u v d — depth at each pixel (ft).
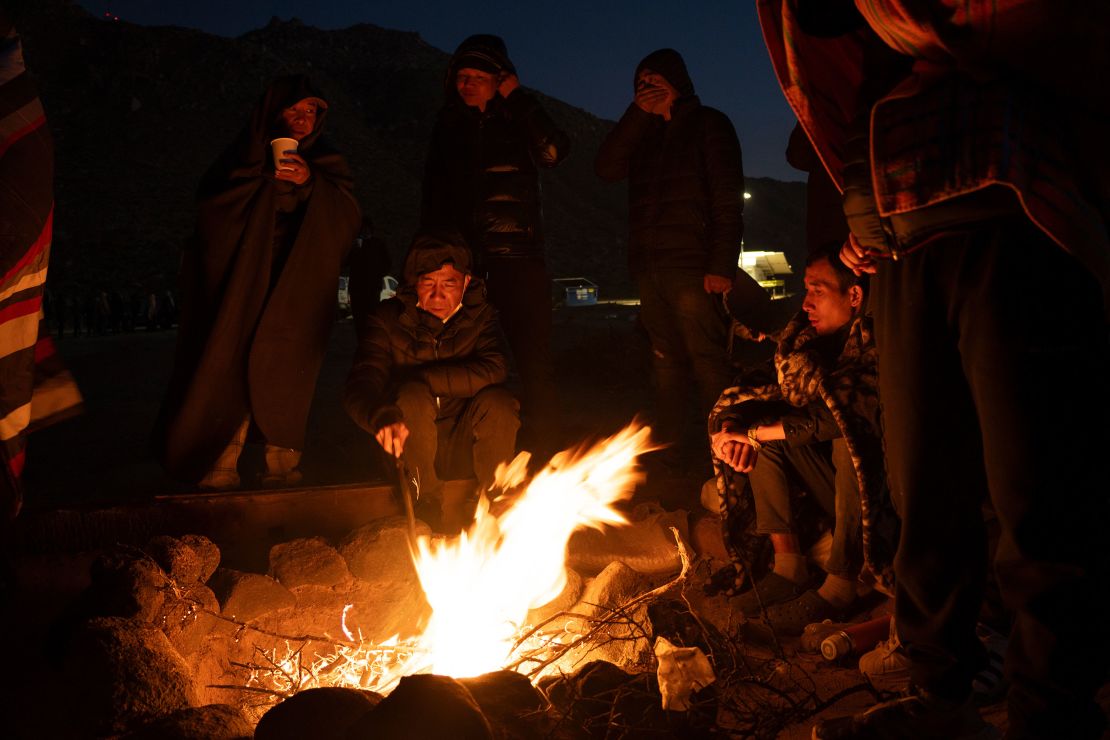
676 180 16.40
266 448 14.02
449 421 13.89
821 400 11.16
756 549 12.30
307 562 11.26
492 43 16.92
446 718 6.92
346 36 553.23
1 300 9.37
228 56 357.82
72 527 11.43
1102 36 6.40
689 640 10.28
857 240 7.73
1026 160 6.49
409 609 11.51
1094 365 6.57
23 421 9.66
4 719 8.56
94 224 236.22
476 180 17.08
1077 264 6.63
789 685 9.81
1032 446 6.53
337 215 13.92
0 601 10.19
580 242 328.08
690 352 16.74
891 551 10.06
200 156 293.43
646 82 16.43
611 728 8.37
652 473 15.84
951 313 7.00
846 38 8.75
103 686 7.91
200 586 9.96
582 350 33.04
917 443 7.39
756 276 123.03
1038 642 6.60
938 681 7.47
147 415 25.57
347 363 42.65
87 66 318.04
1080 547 6.51
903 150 6.95
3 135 9.46
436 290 13.55
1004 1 6.40
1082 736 6.57
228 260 13.41
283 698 9.42
